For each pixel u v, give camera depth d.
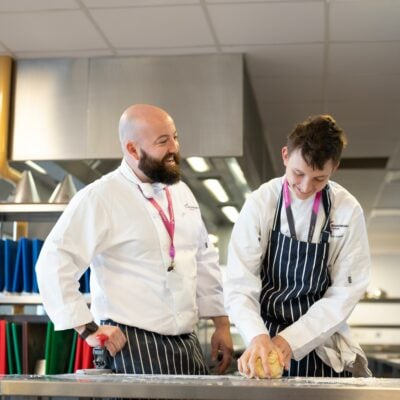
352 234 2.10
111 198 2.30
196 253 2.51
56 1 3.60
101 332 2.16
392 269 12.75
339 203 2.13
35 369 3.27
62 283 2.18
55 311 2.18
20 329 3.24
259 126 5.45
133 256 2.30
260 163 5.50
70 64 4.44
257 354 1.80
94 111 4.38
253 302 2.09
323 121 1.91
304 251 2.09
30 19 3.83
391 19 3.76
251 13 3.71
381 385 1.50
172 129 2.35
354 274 2.10
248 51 4.24
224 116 4.24
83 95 4.40
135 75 4.36
